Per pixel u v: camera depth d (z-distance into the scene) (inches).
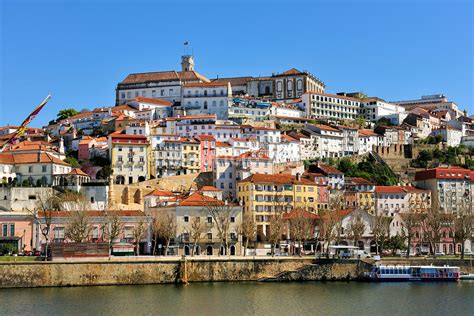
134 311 5689.0
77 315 5467.5
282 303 6289.4
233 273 7539.4
